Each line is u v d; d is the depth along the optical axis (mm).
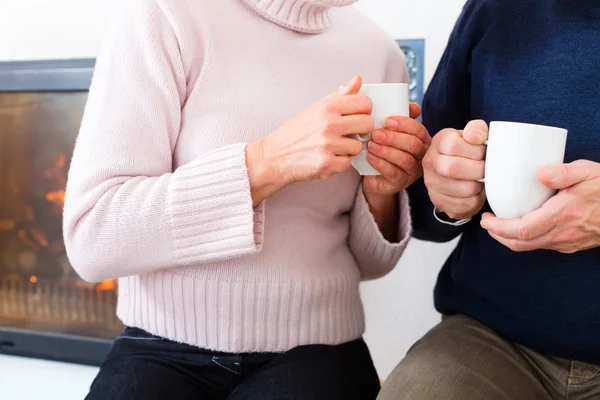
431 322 1571
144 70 844
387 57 1036
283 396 804
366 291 1600
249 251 798
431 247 1546
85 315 1691
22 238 1712
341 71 967
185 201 793
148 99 839
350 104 755
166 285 881
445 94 1030
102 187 817
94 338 1668
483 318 957
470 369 842
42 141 1660
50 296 1711
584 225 683
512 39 914
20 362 1695
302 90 922
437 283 1069
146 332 925
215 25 873
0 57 1711
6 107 1663
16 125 1667
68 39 1655
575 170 667
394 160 818
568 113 856
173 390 859
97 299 1681
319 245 932
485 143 746
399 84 792
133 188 813
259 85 892
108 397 821
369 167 841
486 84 945
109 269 848
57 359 1696
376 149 802
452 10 1456
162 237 810
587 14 840
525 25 900
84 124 864
